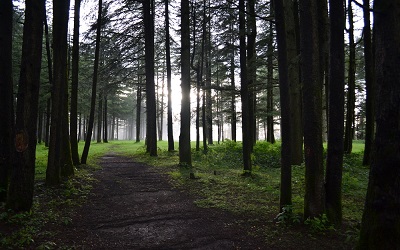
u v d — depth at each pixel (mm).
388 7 3416
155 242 5328
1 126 7043
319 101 5770
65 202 7570
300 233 5539
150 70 19469
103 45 17703
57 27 8758
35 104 6289
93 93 14484
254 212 7051
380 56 3502
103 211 7230
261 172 12961
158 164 15711
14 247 4680
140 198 8672
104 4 16391
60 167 9977
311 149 5785
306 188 5914
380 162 3502
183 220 6617
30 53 6082
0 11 6953
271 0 15109
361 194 8742
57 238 5273
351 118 16656
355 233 5363
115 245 5148
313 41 5695
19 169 6203
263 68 22844
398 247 3389
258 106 25406
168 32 18406
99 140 38719
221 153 17719
